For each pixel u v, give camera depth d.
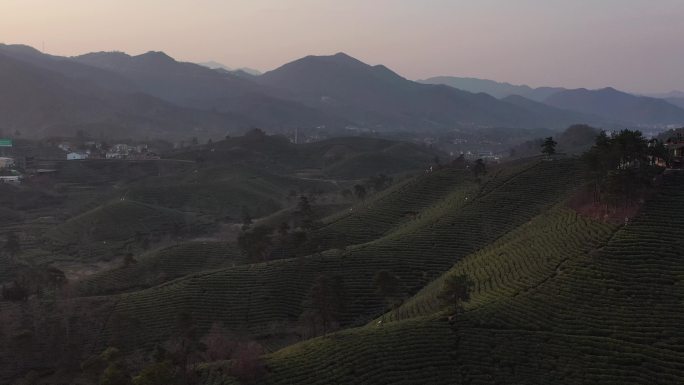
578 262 97.12
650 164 131.75
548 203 146.62
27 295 126.06
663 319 80.00
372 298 118.94
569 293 89.75
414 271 128.00
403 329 86.19
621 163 130.50
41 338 107.50
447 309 92.00
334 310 99.75
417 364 77.94
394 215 175.50
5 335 107.19
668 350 74.25
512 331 83.75
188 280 128.38
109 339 107.88
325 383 75.25
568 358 76.19
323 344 85.19
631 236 100.12
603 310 84.31
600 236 103.44
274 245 162.00
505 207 151.25
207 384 78.38
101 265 180.38
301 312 116.12
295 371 78.44
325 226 175.00
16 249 185.12
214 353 92.94
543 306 88.19
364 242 160.38
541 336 81.56
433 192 185.75
